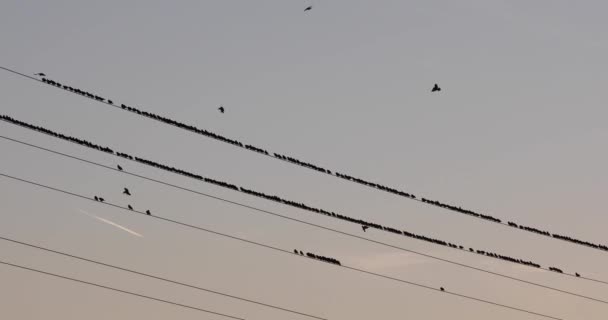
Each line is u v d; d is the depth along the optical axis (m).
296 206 98.19
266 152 97.00
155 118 94.69
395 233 100.94
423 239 102.00
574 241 107.38
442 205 102.62
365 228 99.88
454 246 102.94
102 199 95.19
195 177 95.88
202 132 95.31
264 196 97.38
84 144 93.50
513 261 105.12
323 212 99.06
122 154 94.38
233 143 96.25
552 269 106.88
